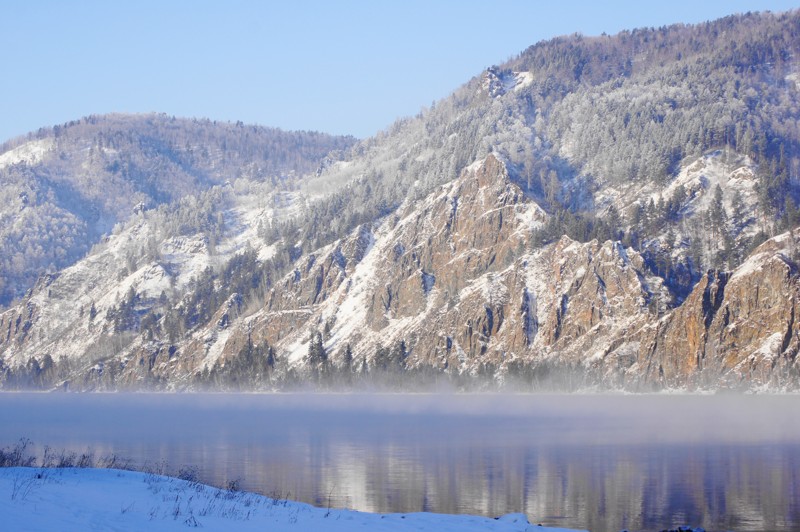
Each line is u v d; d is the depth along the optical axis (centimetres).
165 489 5497
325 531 4481
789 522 6028
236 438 13112
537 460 9731
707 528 5838
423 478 8281
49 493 4812
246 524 4506
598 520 6112
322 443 12119
